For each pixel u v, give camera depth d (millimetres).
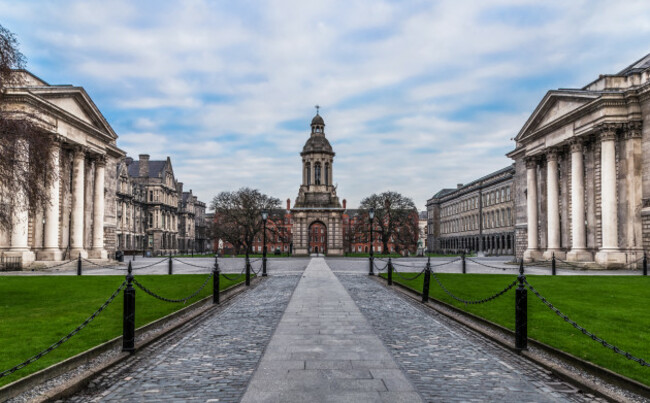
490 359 9289
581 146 38812
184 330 12203
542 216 47219
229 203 82875
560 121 40781
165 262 52219
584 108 37094
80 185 41875
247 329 12242
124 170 90812
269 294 20219
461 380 7848
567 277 26016
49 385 7539
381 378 7695
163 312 14273
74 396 7121
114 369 8539
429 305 16641
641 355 8766
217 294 17188
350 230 105750
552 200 43031
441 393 7148
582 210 38438
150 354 9656
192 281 24781
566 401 6930
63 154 41062
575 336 10523
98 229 46062
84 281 24672
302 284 23703
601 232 37938
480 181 100438
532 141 47000
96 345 9773
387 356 9117
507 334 11211
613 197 34781
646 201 33906
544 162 47344
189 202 132000
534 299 16562
